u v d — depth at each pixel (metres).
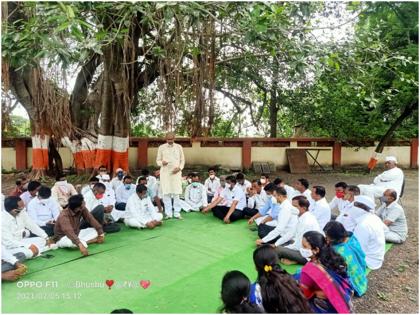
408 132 13.39
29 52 4.35
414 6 9.63
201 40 7.43
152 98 10.78
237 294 2.22
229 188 6.57
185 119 8.90
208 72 7.99
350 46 6.57
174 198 6.73
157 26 6.68
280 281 2.41
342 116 12.26
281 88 12.39
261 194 6.32
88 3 4.34
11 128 10.62
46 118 9.62
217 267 4.26
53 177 10.49
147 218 5.98
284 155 13.44
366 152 13.84
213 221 6.42
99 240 5.07
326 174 12.73
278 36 4.82
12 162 12.17
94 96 10.23
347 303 2.71
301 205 4.25
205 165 13.08
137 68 9.37
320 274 2.70
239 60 9.94
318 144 13.58
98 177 6.70
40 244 4.56
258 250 2.59
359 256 3.56
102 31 4.27
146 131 12.71
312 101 12.45
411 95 10.84
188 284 3.80
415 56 9.70
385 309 3.40
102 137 9.54
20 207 4.31
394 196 5.22
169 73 7.20
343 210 5.27
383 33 9.96
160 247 4.95
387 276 4.14
